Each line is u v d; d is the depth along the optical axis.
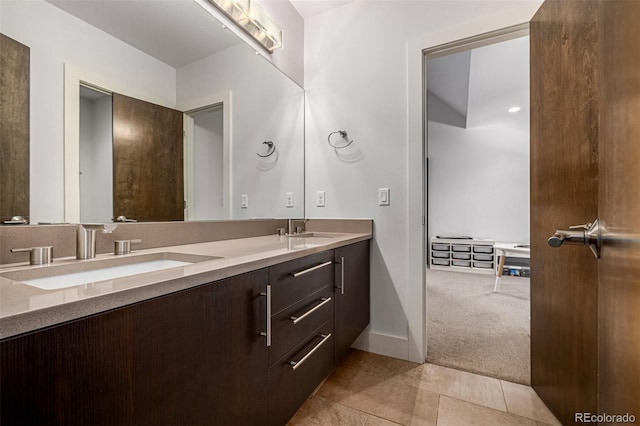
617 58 0.49
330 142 2.09
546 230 1.35
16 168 0.85
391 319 1.88
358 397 1.44
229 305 0.84
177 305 0.70
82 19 1.03
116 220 1.12
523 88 3.45
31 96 0.89
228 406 0.84
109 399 0.56
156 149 1.28
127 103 1.17
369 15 1.96
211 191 1.54
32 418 0.46
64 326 0.50
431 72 3.73
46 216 0.92
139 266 1.07
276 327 1.04
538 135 1.41
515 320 2.49
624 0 0.47
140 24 1.21
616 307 0.51
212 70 1.54
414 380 1.59
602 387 0.57
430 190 5.06
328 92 2.10
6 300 0.51
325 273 1.38
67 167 0.98
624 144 0.48
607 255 0.55
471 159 4.84
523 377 1.62
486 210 4.76
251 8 1.66
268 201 1.92
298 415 1.31
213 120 1.55
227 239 1.63
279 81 1.96
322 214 2.12
